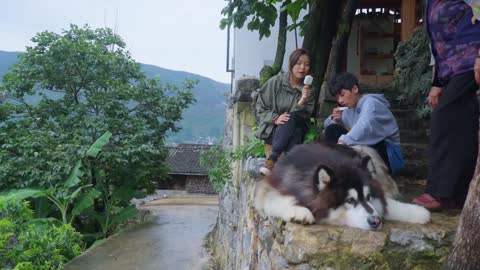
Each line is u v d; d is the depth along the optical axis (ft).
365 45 34.06
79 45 43.24
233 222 21.93
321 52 18.49
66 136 41.16
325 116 23.08
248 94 22.61
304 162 10.61
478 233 6.68
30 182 38.45
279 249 9.82
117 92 43.88
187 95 47.60
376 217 9.17
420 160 18.06
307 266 8.95
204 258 31.96
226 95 32.24
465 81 10.20
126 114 44.34
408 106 22.50
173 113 46.96
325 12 18.31
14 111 44.65
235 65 29.94
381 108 12.28
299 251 8.96
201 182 76.79
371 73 33.53
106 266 30.25
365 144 11.98
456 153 10.43
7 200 31.27
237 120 22.68
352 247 9.00
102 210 44.91
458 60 10.28
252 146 17.71
